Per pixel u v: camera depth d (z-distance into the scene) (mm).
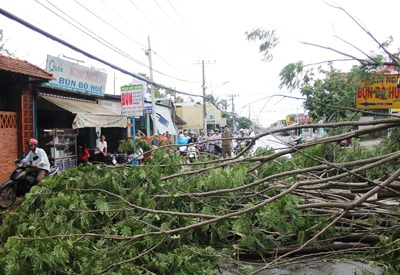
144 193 3941
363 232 3600
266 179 3389
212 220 2826
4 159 9117
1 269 2666
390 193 3391
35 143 7797
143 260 2967
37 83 9891
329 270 3049
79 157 12742
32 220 3885
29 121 9938
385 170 4590
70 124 13531
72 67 12062
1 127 9055
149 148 5430
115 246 3061
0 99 9500
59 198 3959
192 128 34500
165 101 24672
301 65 3230
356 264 3162
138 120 20062
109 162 11969
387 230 3428
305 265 3154
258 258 3422
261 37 3219
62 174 4828
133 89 12297
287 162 4469
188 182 4254
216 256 3098
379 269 3041
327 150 4637
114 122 11805
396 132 4480
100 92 14078
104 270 2613
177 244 3229
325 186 3264
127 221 3477
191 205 3746
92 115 10812
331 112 4199
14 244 2793
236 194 4070
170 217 3559
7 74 9117
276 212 2748
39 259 2549
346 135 3375
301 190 3984
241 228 2865
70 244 2789
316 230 3311
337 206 2914
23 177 7480
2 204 7297
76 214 3641
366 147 5258
